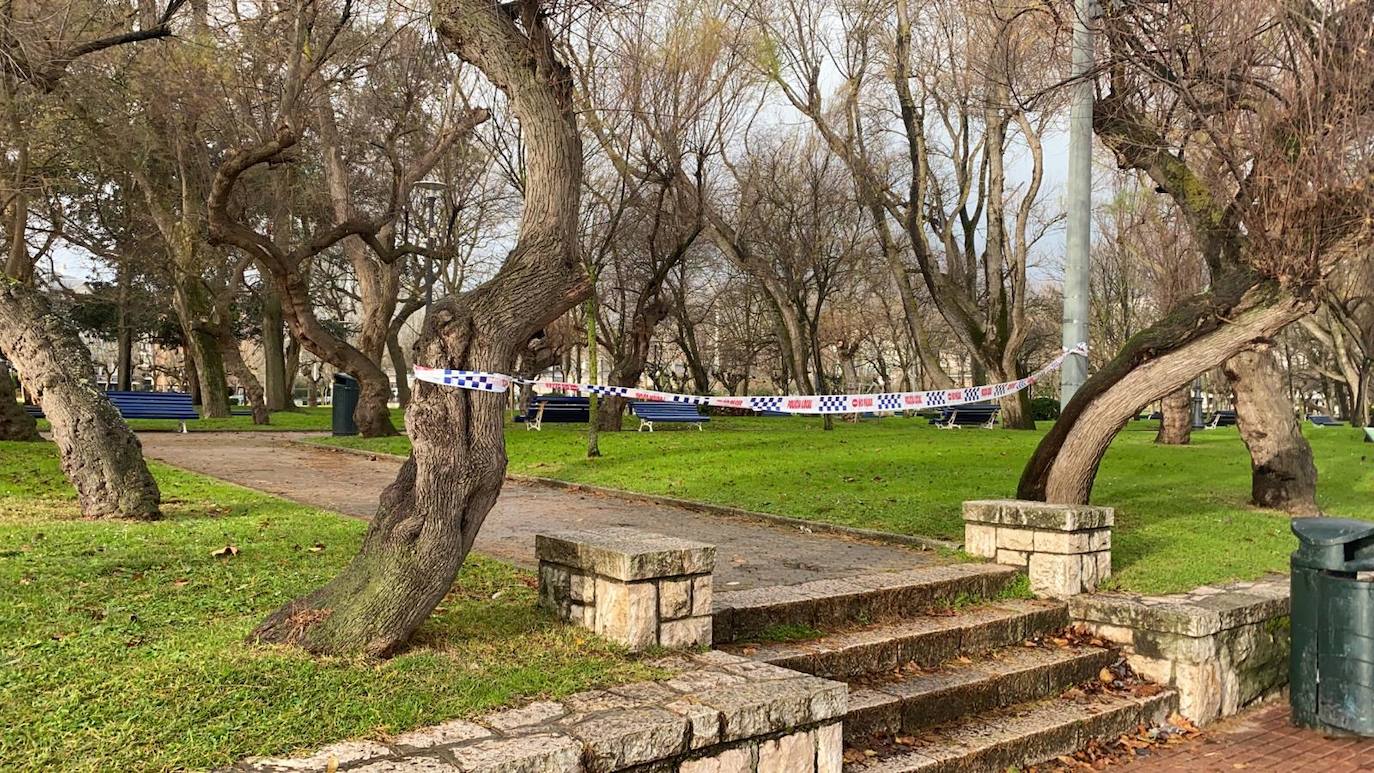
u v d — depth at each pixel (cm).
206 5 1545
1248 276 802
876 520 894
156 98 1747
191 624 459
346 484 1142
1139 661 642
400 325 3250
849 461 1337
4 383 1464
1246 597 679
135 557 591
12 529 682
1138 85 968
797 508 961
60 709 343
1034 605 668
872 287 3747
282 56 1551
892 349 5869
